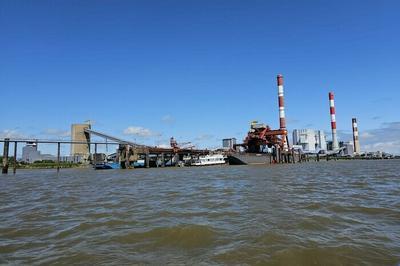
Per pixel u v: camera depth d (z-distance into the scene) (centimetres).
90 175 9500
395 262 1180
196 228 1756
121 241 1552
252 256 1266
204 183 5191
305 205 2464
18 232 1809
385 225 1773
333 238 1498
